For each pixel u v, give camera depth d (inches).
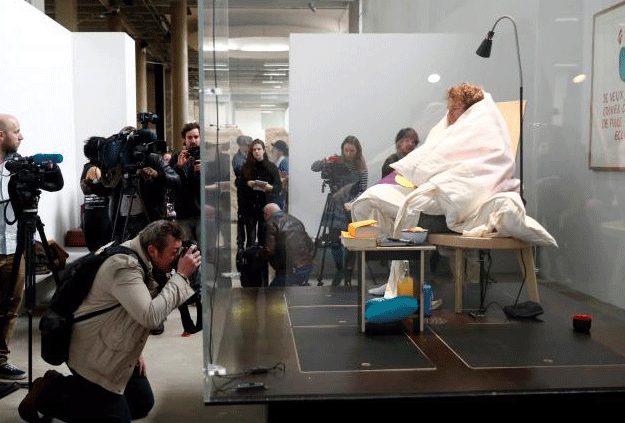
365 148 161.2
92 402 96.6
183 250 104.7
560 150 146.2
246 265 150.9
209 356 81.5
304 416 81.6
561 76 143.9
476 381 85.0
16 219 121.6
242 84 153.1
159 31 631.8
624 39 120.6
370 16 158.4
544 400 82.8
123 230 149.6
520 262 130.0
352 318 118.8
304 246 152.3
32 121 200.8
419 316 109.3
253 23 150.6
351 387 82.7
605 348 100.3
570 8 139.6
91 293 96.4
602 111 129.6
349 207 160.1
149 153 151.6
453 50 159.0
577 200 140.6
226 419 119.1
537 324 115.3
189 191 164.1
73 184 248.1
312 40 156.4
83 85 252.5
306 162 160.2
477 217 123.1
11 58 182.7
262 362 92.6
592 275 136.0
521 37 154.6
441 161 126.7
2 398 126.4
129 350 97.0
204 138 80.4
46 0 485.7
